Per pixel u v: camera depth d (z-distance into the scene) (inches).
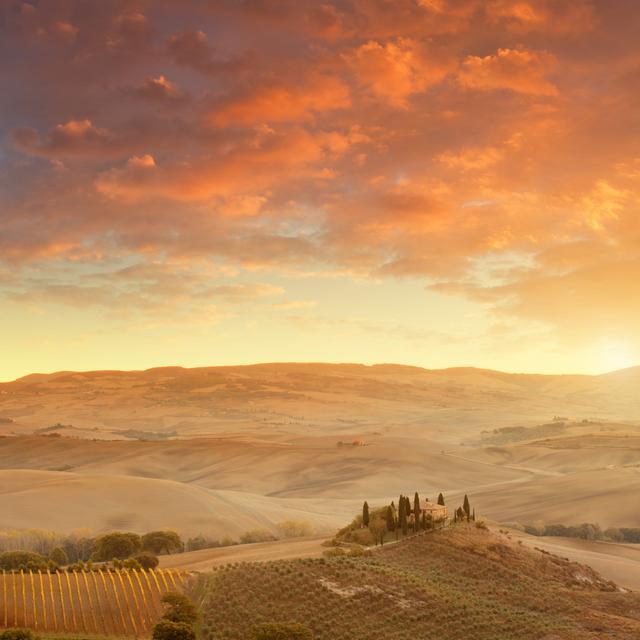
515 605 3614.7
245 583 3489.2
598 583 4416.8
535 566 4355.3
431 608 3346.5
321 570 3695.9
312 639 2910.9
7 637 2812.5
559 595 3843.5
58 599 3417.8
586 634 3216.0
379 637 3051.2
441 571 4069.9
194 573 3742.6
